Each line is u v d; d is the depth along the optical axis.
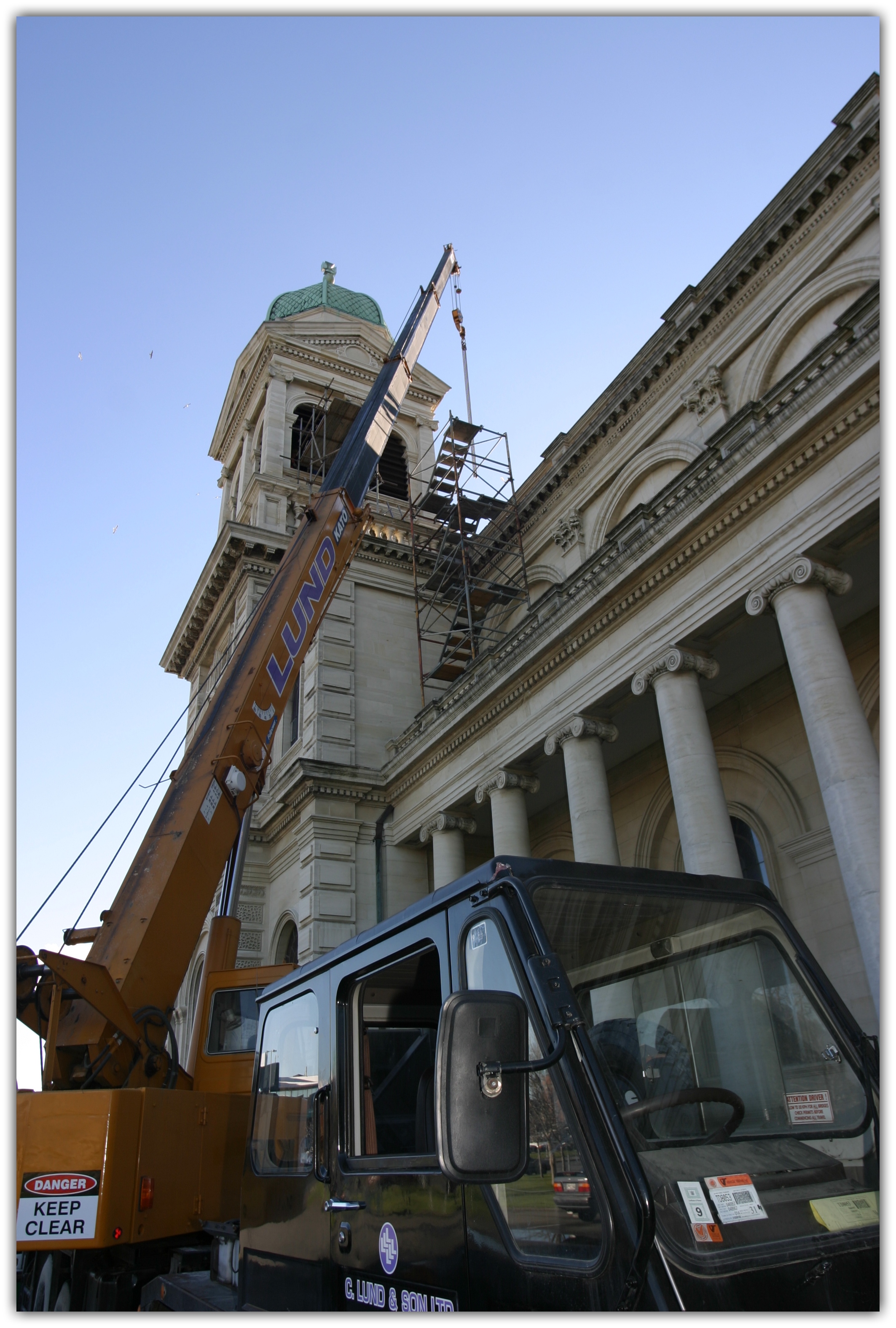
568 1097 3.08
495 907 3.59
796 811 16.58
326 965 5.12
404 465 38.62
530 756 19.58
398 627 30.45
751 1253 2.94
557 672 18.34
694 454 20.86
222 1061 10.23
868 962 10.81
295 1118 5.23
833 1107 3.74
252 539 30.25
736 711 18.17
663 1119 3.47
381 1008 4.92
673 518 15.03
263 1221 5.31
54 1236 6.65
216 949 11.89
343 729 27.47
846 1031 3.91
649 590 15.93
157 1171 7.35
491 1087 2.84
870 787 11.59
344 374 38.75
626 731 19.23
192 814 9.71
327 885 23.98
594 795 16.92
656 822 19.88
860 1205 3.28
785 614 13.18
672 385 21.92
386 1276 3.95
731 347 20.12
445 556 30.08
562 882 3.86
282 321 38.81
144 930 8.72
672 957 3.98
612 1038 3.56
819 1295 2.90
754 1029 3.99
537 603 19.17
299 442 36.72
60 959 7.59
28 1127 6.99
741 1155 3.41
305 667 29.80
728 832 14.05
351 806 25.25
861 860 11.20
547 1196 3.11
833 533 12.80
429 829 23.20
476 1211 3.47
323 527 13.56
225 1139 8.23
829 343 13.09
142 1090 7.43
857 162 17.53
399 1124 4.63
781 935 4.33
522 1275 3.12
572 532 25.23
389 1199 4.04
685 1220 3.00
